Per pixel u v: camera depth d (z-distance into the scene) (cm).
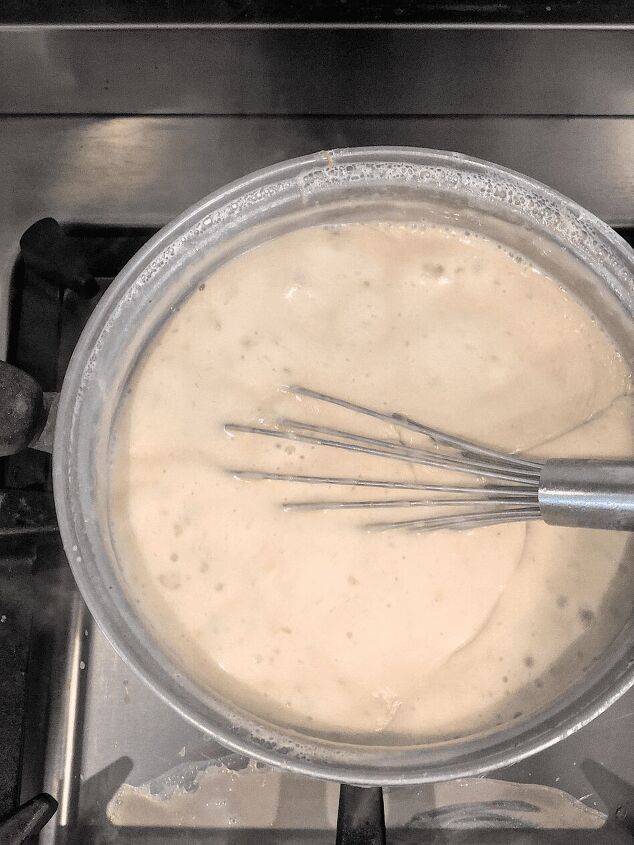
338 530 28
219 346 30
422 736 28
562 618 28
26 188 36
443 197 30
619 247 28
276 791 32
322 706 28
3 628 31
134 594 28
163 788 32
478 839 31
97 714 32
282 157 35
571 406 29
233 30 31
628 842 31
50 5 31
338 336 30
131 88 34
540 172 35
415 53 32
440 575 28
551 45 32
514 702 27
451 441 27
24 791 31
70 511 27
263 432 28
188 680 27
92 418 29
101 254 36
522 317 30
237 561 28
